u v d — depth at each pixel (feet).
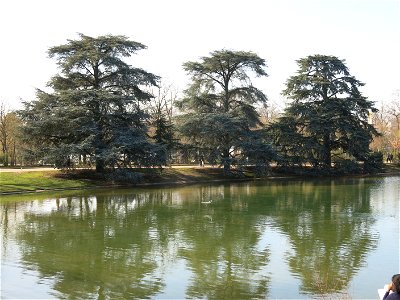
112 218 79.97
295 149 184.03
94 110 137.28
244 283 44.42
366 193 121.39
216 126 160.76
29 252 55.52
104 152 130.72
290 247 58.54
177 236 65.26
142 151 139.44
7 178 122.42
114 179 134.00
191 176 161.07
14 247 57.88
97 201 102.63
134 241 61.87
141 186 139.03
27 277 45.68
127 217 81.15
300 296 41.01
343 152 196.24
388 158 240.73
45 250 56.59
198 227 72.02
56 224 74.08
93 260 52.21
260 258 53.31
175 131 171.83
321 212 87.40
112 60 140.56
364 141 187.93
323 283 44.29
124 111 145.18
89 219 78.89
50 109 134.92
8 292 41.32
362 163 205.98
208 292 41.91
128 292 41.83
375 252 55.93
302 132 194.59
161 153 141.49
